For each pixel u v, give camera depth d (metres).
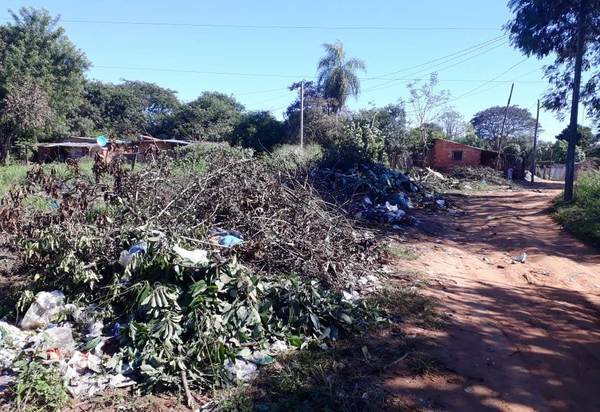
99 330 4.21
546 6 14.88
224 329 3.97
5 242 6.02
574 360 4.26
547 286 6.66
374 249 7.37
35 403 3.20
